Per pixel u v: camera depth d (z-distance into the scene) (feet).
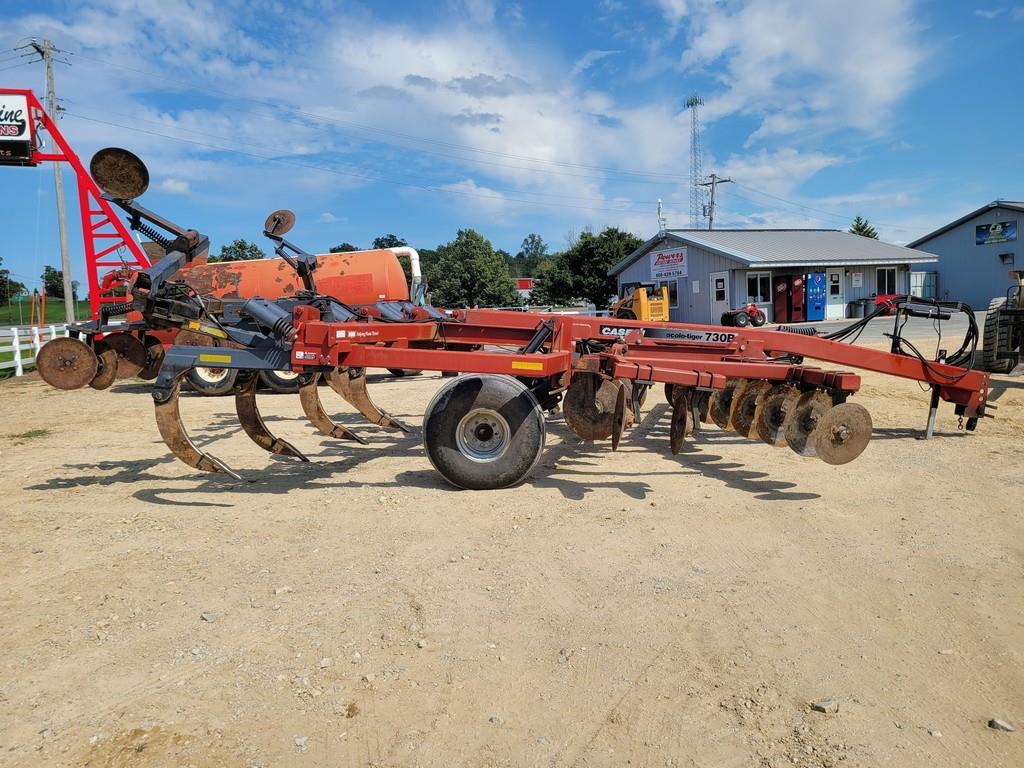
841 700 8.85
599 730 8.37
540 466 20.53
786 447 22.72
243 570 13.17
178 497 18.08
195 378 37.88
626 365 17.53
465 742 8.19
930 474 18.97
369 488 18.52
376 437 25.59
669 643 10.33
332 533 15.12
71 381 18.76
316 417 22.20
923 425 25.40
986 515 15.58
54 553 14.14
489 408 17.57
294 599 11.91
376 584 12.50
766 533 14.75
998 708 8.67
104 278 51.24
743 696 8.98
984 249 125.29
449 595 12.01
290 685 9.36
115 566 13.44
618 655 10.01
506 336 23.80
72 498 18.13
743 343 22.82
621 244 142.20
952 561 13.09
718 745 8.05
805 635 10.50
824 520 15.51
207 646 10.37
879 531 14.75
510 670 9.67
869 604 11.46
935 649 10.04
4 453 24.25
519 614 11.29
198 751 8.02
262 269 41.42
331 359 17.62
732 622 10.93
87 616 11.36
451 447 17.75
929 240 133.49
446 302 171.63
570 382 19.75
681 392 18.79
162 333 37.83
